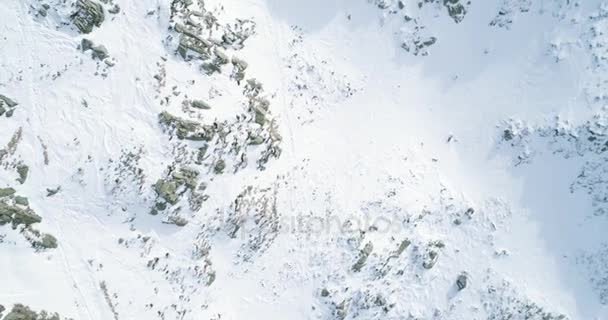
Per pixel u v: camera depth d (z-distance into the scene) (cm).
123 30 2361
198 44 2409
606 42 2638
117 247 2328
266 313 2470
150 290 2347
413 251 2573
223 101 2447
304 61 2688
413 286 2558
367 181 2628
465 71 2788
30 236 2233
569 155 2684
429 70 2789
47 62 2300
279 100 2619
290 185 2548
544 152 2708
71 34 2309
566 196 2698
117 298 2308
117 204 2327
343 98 2714
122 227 2341
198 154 2384
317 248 2514
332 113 2694
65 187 2291
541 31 2719
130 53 2361
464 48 2789
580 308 2628
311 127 2645
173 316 2359
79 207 2302
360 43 2762
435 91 2792
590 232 2681
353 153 2662
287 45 2681
